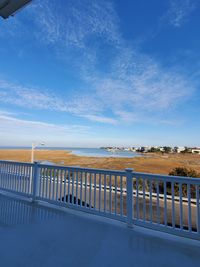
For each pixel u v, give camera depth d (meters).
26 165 4.73
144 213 2.96
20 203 4.28
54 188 4.13
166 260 2.10
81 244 2.45
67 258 2.11
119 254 2.21
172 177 2.75
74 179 4.27
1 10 2.99
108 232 2.84
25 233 2.75
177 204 6.14
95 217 3.47
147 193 6.65
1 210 3.77
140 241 2.56
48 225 3.06
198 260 2.11
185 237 2.64
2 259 2.06
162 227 2.76
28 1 2.81
